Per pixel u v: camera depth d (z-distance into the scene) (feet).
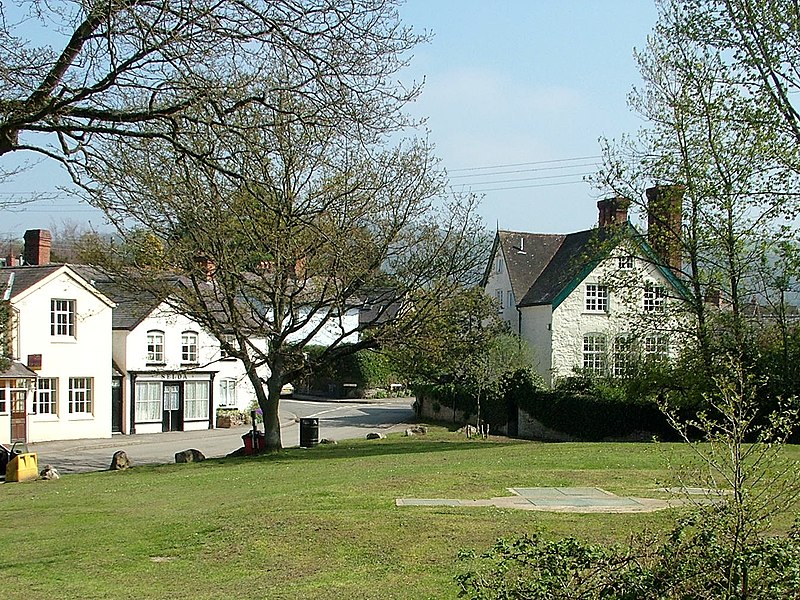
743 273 90.38
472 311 97.30
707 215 90.68
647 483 50.34
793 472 24.68
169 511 48.98
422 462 68.13
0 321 111.55
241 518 41.63
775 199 84.74
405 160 88.22
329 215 78.54
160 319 155.63
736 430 20.92
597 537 34.47
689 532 24.16
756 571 19.01
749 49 83.61
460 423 156.87
